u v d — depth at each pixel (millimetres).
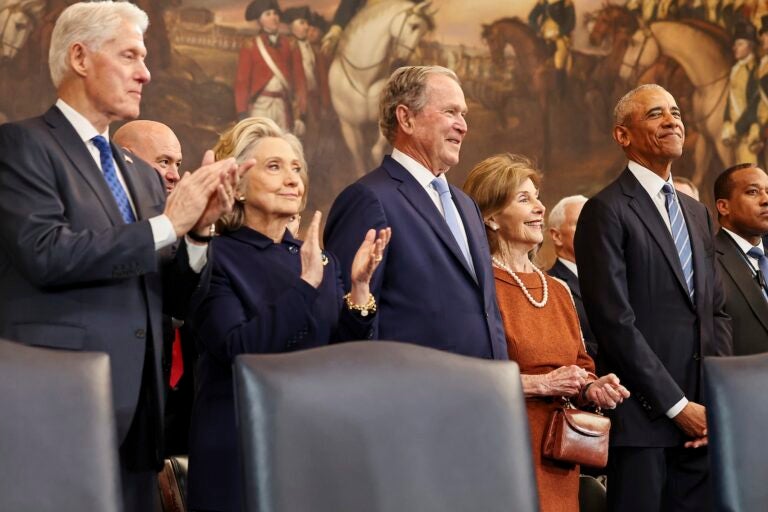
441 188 5207
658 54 19062
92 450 2676
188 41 17422
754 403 3268
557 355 5477
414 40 18422
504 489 2896
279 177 4590
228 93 17578
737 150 18922
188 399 5539
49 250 3713
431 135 5172
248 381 2758
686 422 5457
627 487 5547
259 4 17781
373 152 18188
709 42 19047
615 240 5750
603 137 18938
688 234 5918
